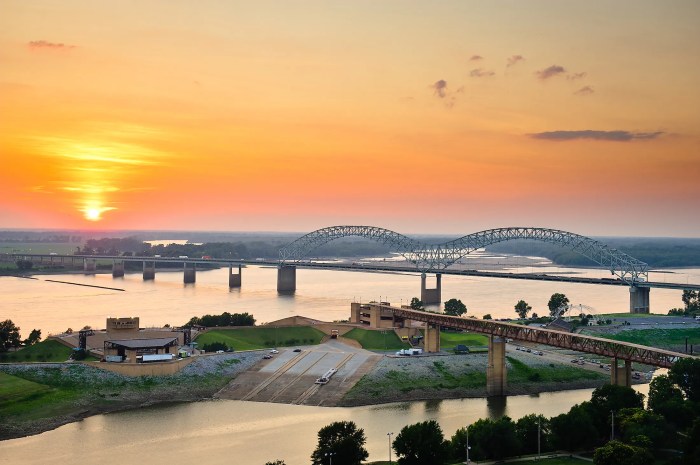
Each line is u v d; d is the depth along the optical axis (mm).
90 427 179625
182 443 166125
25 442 168125
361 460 139625
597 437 152250
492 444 145875
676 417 155500
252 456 156250
